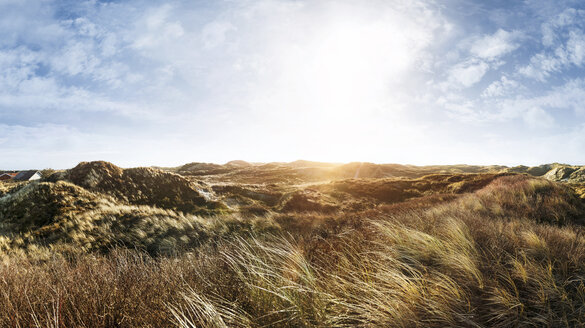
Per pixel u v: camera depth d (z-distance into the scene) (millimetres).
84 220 11852
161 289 2461
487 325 1917
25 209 12789
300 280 2549
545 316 1922
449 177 28391
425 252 3059
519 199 10820
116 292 2348
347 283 2398
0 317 1989
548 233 3854
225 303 2238
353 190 27250
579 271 2496
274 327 1947
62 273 3416
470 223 4492
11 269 4188
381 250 3281
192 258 3557
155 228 11406
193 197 20969
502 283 2354
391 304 2023
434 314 1975
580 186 11906
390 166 72375
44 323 1927
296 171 58031
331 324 1953
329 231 6430
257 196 25375
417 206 11797
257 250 3535
